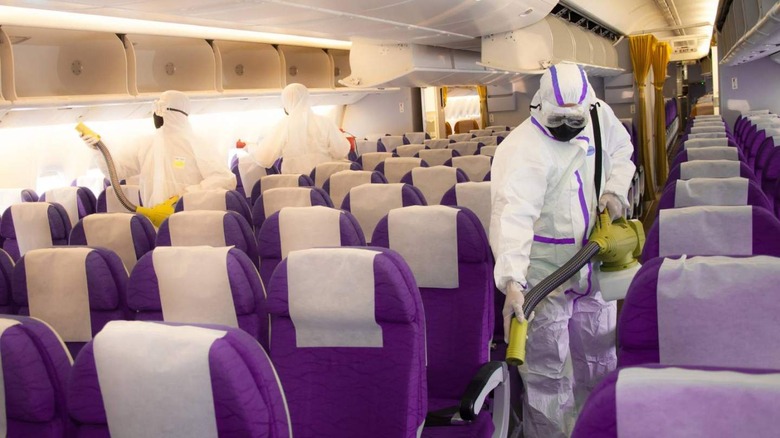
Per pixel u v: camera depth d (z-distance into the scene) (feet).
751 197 11.06
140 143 22.13
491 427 8.35
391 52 29.91
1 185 23.94
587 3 32.07
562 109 8.77
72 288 8.45
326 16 18.94
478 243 8.39
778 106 34.42
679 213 8.41
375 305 6.33
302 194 14.73
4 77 20.36
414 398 6.50
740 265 5.18
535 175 9.08
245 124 35.73
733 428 3.10
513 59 28.68
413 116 44.73
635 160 33.86
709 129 26.37
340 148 27.94
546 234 9.73
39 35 21.53
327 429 6.64
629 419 3.21
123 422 4.61
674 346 5.28
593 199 9.82
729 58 31.12
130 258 12.84
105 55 23.86
